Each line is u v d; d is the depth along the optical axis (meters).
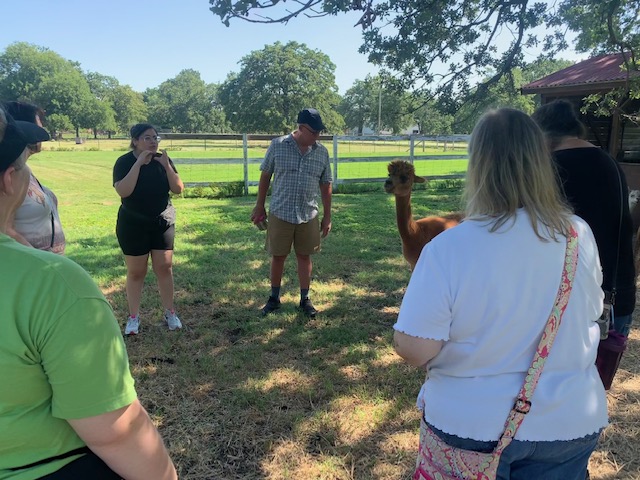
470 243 1.35
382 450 2.90
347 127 102.44
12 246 1.10
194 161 14.00
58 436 1.13
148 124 3.98
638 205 4.91
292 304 5.14
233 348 4.16
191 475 2.69
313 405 3.33
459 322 1.35
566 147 2.41
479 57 6.78
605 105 7.15
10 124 1.15
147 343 4.23
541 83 10.81
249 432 3.04
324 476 2.69
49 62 90.94
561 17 5.95
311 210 4.68
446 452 1.38
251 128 84.94
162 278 4.39
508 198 1.37
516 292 1.32
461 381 1.39
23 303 1.04
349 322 4.73
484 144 1.43
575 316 1.37
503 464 1.34
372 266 6.57
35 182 2.56
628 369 3.83
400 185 4.24
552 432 1.32
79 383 1.08
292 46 84.00
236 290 5.55
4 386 1.04
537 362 1.33
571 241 1.39
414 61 6.62
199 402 3.37
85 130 97.69
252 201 12.87
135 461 1.20
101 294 1.17
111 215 10.35
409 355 1.39
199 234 8.42
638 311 4.95
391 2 6.02
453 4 6.12
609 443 2.95
